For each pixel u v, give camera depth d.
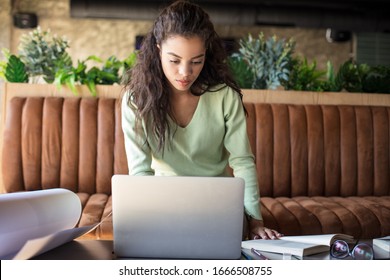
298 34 8.73
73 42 8.12
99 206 2.64
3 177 3.03
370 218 2.64
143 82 1.73
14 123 3.06
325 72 3.83
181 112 1.80
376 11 8.10
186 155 1.83
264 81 3.53
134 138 1.76
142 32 8.26
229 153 1.98
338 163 3.31
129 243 1.30
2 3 7.59
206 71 1.80
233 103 1.83
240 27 8.60
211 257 1.31
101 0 7.59
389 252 1.39
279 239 1.55
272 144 3.23
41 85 3.22
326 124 3.32
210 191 1.29
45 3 8.04
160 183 1.29
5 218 1.18
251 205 1.76
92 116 3.09
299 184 3.24
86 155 3.06
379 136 3.38
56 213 1.34
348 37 8.59
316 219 2.59
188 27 1.52
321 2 7.93
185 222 1.30
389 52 8.82
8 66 3.27
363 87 3.63
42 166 3.04
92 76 3.25
